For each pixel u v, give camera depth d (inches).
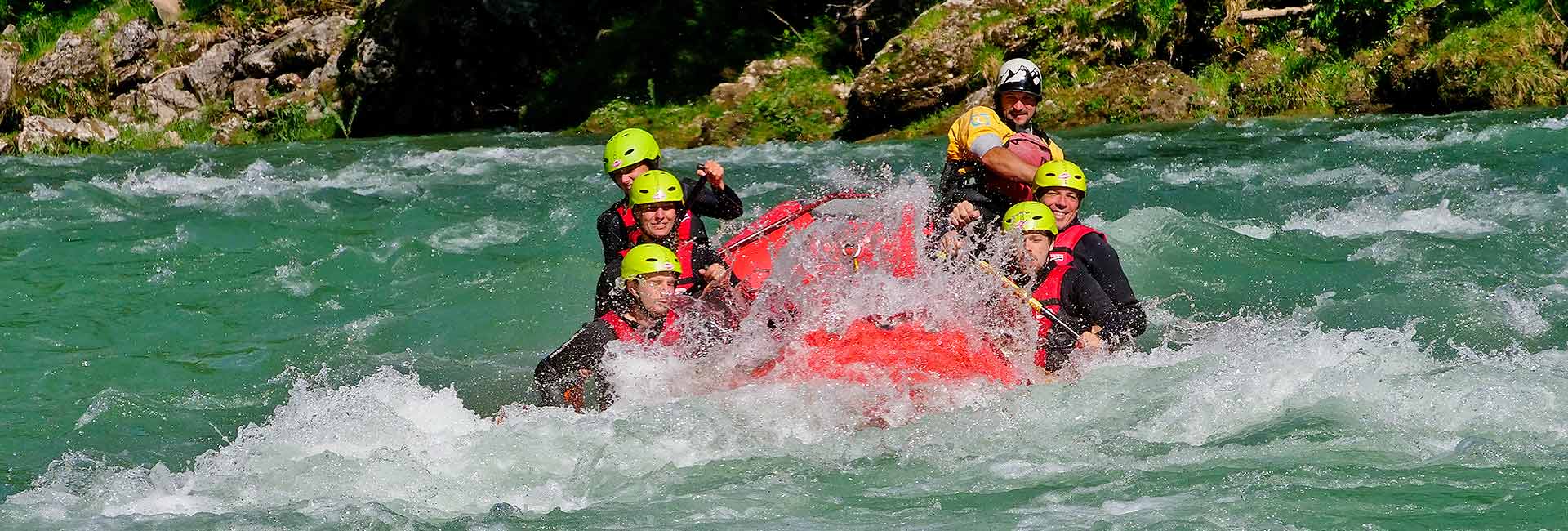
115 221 1529.3
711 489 660.1
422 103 2851.9
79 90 2967.5
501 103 2861.7
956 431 724.7
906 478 665.0
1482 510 573.9
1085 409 747.4
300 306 1146.0
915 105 2330.2
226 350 1027.9
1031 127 1009.5
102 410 888.3
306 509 650.2
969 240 924.0
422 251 1311.5
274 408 896.3
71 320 1110.4
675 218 901.2
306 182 1854.1
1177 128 2121.1
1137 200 1503.4
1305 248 1229.7
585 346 837.8
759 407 754.8
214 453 777.6
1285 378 776.3
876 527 595.5
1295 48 2348.7
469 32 2829.7
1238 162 1718.8
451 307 1122.7
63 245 1384.1
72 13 3169.3
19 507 671.8
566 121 2751.0
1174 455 671.8
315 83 2896.2
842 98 2493.8
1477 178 1488.7
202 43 3006.9
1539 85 2106.3
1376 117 2124.8
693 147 2437.3
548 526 614.9
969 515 603.5
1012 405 754.2
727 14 2859.3
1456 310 1002.7
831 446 714.8
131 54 3006.9
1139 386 775.1
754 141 2418.8
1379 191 1465.3
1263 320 1013.2
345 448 748.0
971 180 995.3
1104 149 1913.1
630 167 960.9
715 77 2738.7
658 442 725.3
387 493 677.3
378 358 1005.8
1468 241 1213.1
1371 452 659.4
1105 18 2367.1
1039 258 854.5
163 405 902.4
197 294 1183.6
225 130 2790.4
